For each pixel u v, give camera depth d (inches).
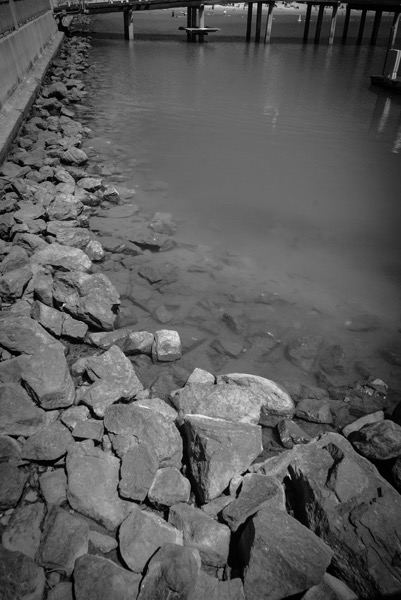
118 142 405.1
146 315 178.1
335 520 93.5
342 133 473.4
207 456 104.6
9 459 107.3
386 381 155.2
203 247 235.6
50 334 155.1
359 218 287.3
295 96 635.5
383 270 228.7
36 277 175.3
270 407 133.4
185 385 141.3
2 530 95.7
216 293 194.9
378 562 87.4
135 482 101.3
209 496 102.8
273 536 86.0
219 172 348.5
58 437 111.8
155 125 466.9
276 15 3388.3
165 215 262.1
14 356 142.8
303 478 104.4
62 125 423.8
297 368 157.8
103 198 279.1
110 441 114.3
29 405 119.4
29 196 254.5
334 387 150.7
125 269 207.3
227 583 84.7
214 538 92.6
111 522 97.3
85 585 82.0
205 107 552.4
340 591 87.0
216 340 165.3
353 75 832.9
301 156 397.4
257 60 979.9
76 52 935.0
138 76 740.0
